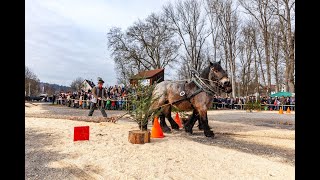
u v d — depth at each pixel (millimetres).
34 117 12516
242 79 59125
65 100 32875
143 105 8055
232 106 33281
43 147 6203
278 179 4566
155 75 31594
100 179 4277
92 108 13055
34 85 71688
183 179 4387
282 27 33562
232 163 5438
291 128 11719
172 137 8398
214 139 8414
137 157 5520
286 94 32594
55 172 4535
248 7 40438
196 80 8961
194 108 9211
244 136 9242
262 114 22422
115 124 10703
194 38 47531
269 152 6684
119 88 25344
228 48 44844
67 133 8008
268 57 38344
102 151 5898
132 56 52219
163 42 52875
